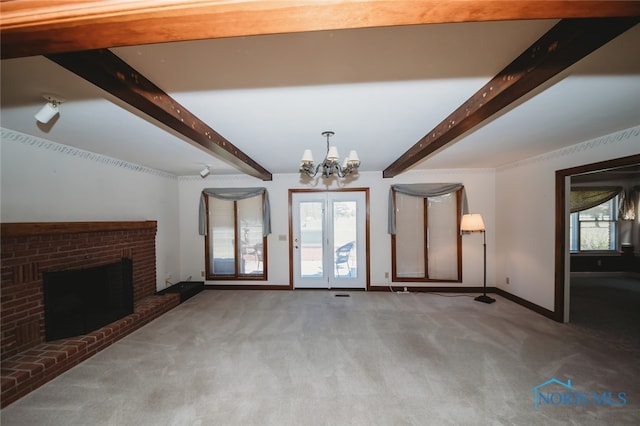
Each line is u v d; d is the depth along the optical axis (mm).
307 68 1570
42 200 2836
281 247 5254
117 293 3459
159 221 4738
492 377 2340
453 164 4582
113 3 841
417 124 2500
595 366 2488
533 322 3529
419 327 3402
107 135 2756
